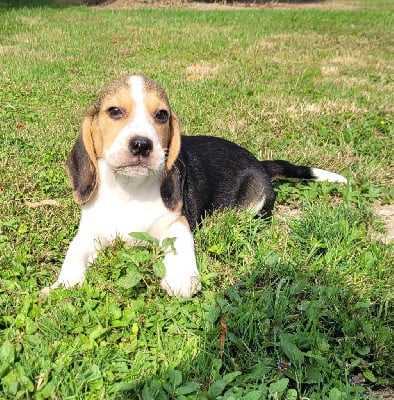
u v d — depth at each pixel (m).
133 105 0.71
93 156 0.75
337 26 3.19
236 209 0.90
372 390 0.56
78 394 0.50
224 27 3.01
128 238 0.76
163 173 0.75
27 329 0.58
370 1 5.51
